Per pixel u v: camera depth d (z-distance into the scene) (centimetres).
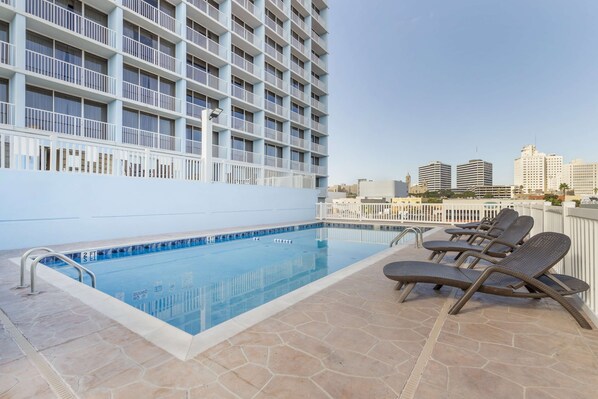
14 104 963
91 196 667
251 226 1049
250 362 175
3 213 550
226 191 995
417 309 264
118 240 675
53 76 1088
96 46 1157
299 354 184
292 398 143
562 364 174
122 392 147
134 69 1337
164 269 573
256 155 1938
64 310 259
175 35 1422
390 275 280
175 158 852
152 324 230
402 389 150
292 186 1337
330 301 284
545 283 258
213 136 1709
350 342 200
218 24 1642
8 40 1002
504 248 428
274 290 453
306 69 2439
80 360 177
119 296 420
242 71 1794
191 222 881
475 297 300
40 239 592
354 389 150
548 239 267
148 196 776
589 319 241
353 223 1235
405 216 1254
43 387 151
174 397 144
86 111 1189
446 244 436
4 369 167
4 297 291
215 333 214
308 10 2420
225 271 566
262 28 1950
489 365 173
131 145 1228
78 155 656
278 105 2131
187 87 1562
